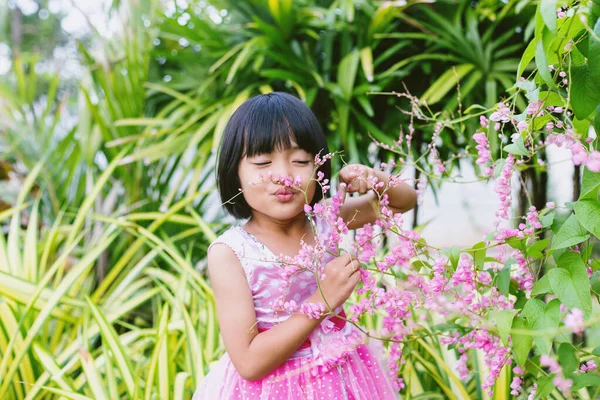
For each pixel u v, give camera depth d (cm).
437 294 78
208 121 170
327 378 84
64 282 122
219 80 193
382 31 167
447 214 166
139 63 189
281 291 87
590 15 61
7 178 211
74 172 188
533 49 66
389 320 83
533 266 84
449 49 166
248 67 186
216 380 91
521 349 72
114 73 183
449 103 156
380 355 96
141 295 142
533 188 145
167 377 112
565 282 66
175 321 135
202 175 184
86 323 127
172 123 180
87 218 178
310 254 78
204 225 151
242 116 88
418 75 171
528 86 71
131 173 181
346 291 81
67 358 127
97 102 194
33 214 157
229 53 170
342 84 164
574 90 63
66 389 107
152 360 111
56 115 193
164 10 197
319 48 181
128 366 112
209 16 194
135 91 185
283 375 82
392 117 170
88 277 173
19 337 122
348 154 174
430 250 83
